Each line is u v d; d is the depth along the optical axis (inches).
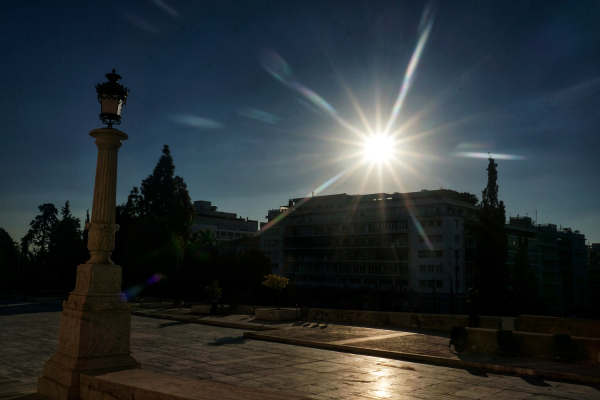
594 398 297.1
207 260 2124.8
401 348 478.3
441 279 2687.0
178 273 1918.1
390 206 2987.2
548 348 419.2
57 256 2566.4
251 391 193.2
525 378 356.5
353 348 482.9
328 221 3294.8
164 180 2534.5
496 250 1875.0
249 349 500.7
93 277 273.3
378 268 2974.9
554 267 3634.4
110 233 288.8
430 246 2758.4
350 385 325.7
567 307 3582.7
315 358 441.7
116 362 266.7
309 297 3257.9
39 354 479.2
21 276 2664.9
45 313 1052.5
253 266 2215.8
